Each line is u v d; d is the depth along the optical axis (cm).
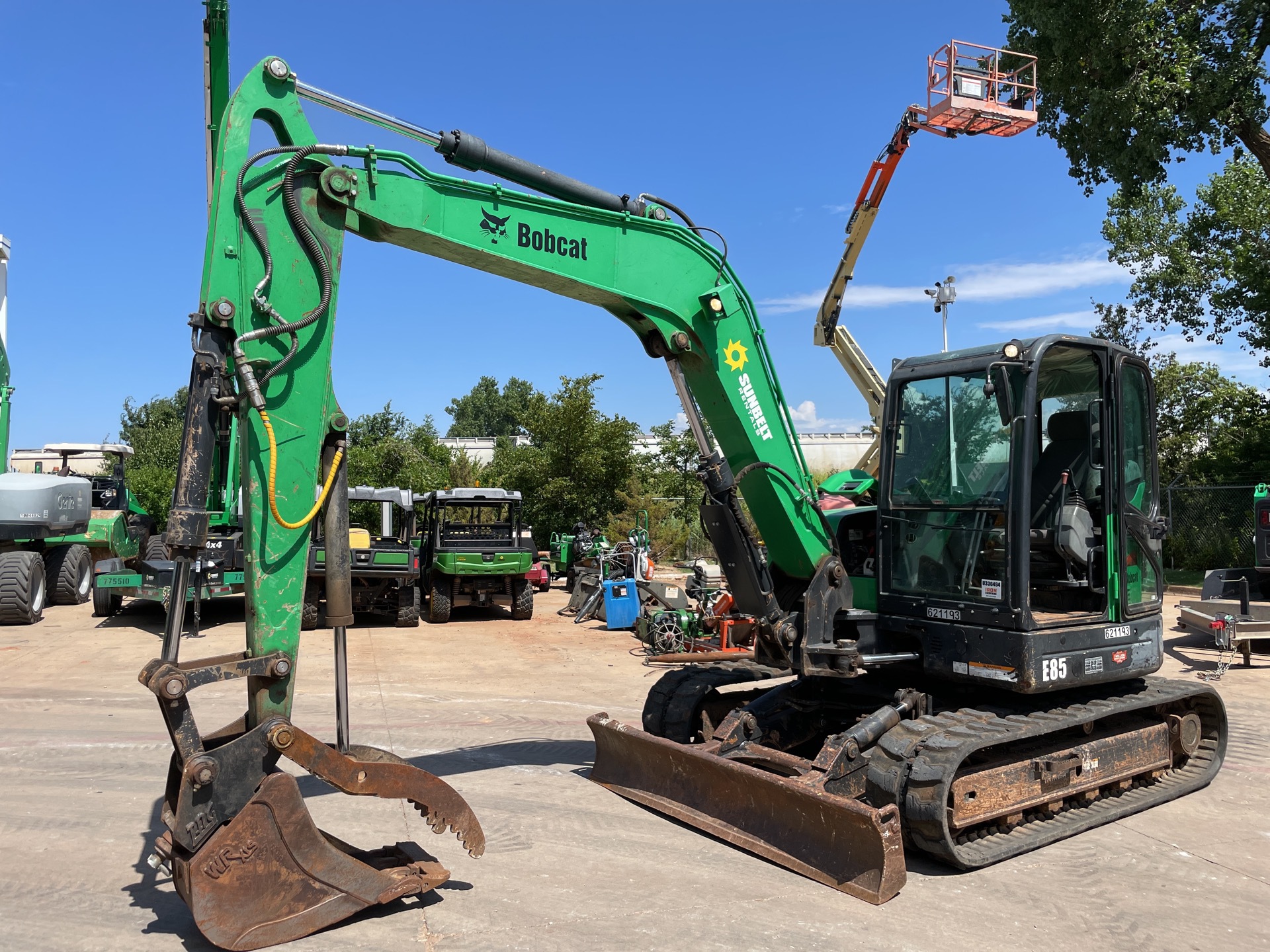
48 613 1532
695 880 458
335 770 396
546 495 2342
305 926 383
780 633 560
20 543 1590
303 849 385
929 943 393
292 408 420
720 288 547
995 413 532
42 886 442
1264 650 1142
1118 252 2280
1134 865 489
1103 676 546
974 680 532
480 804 574
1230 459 2016
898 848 441
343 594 430
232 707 840
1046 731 508
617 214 523
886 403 598
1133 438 607
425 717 819
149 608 1594
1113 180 1645
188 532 389
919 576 568
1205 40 1536
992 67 1157
